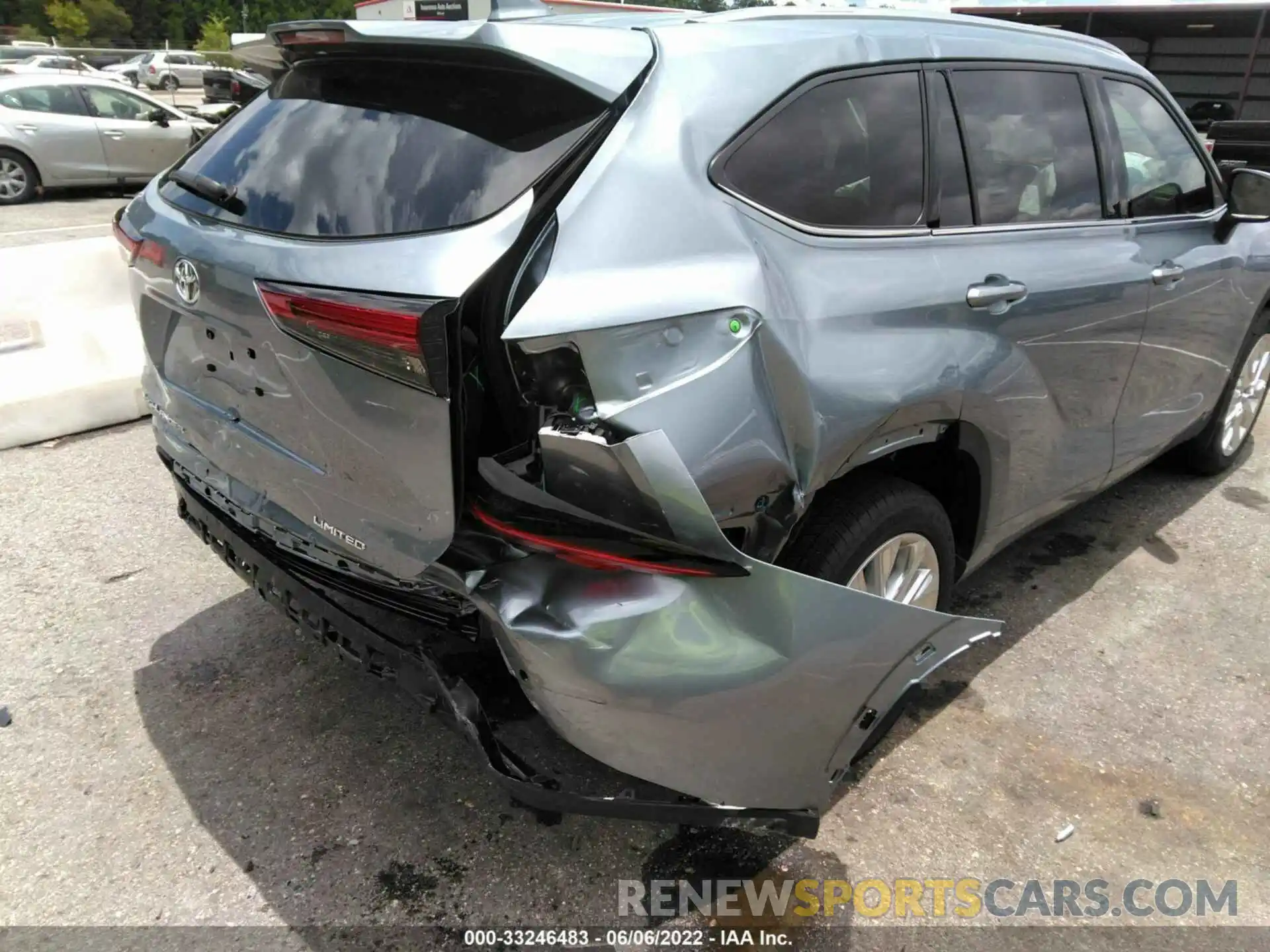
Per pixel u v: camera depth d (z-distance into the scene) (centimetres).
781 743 204
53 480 437
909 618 203
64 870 234
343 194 206
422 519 193
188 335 230
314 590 228
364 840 244
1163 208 348
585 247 188
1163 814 257
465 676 205
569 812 201
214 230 220
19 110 1246
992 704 299
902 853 243
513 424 192
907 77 255
